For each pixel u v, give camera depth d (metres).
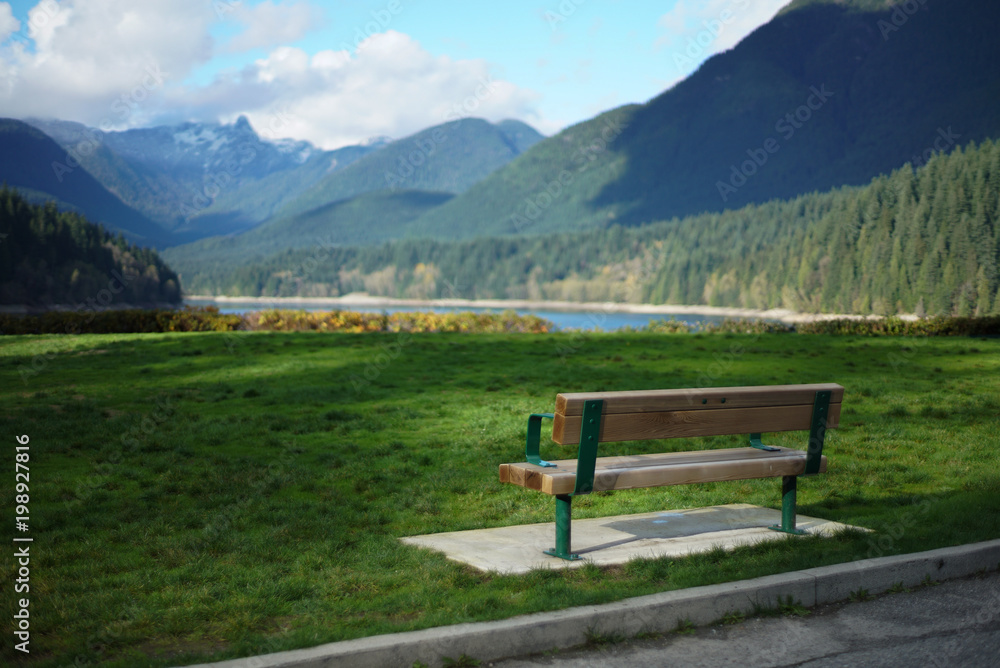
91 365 16.22
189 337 22.61
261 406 11.27
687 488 6.96
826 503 6.25
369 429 9.65
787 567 4.19
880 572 4.22
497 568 4.38
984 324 25.59
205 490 6.58
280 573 4.43
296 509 6.02
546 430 9.58
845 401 11.62
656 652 3.43
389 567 4.52
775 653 3.43
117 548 5.00
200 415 10.41
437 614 3.52
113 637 3.45
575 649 3.46
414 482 7.07
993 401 11.38
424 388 13.12
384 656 3.13
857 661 3.35
